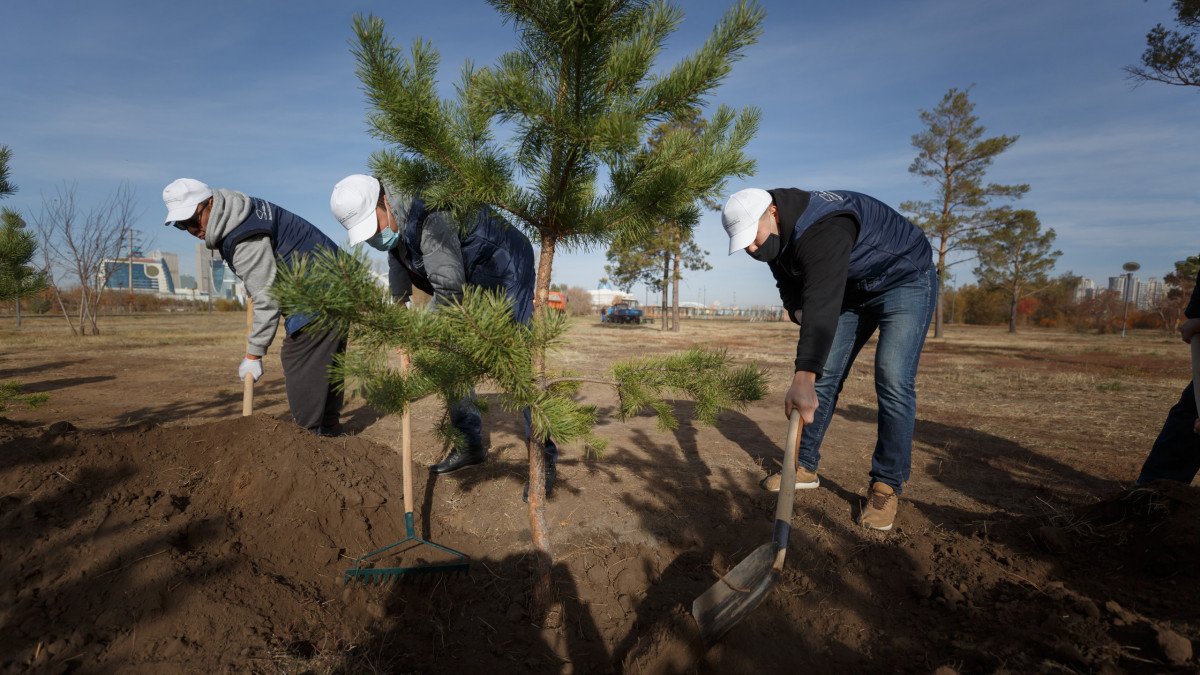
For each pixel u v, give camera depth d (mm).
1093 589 1773
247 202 2967
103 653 1469
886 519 2467
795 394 1923
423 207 2354
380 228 2232
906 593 1971
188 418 4742
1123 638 1482
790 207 2113
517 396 1675
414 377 1683
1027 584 1868
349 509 2301
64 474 1989
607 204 2018
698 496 2984
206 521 1981
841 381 2879
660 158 1911
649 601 2041
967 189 21922
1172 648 1343
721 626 1633
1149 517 1941
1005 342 21703
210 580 1738
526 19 1720
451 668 1646
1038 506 2887
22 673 1377
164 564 1713
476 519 2680
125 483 2059
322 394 3385
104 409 5105
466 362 1640
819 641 1739
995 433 4734
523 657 1728
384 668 1595
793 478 1871
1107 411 5867
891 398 2455
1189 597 1598
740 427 4867
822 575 2098
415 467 3184
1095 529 2053
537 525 1980
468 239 2586
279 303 1301
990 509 2850
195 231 2951
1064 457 3924
